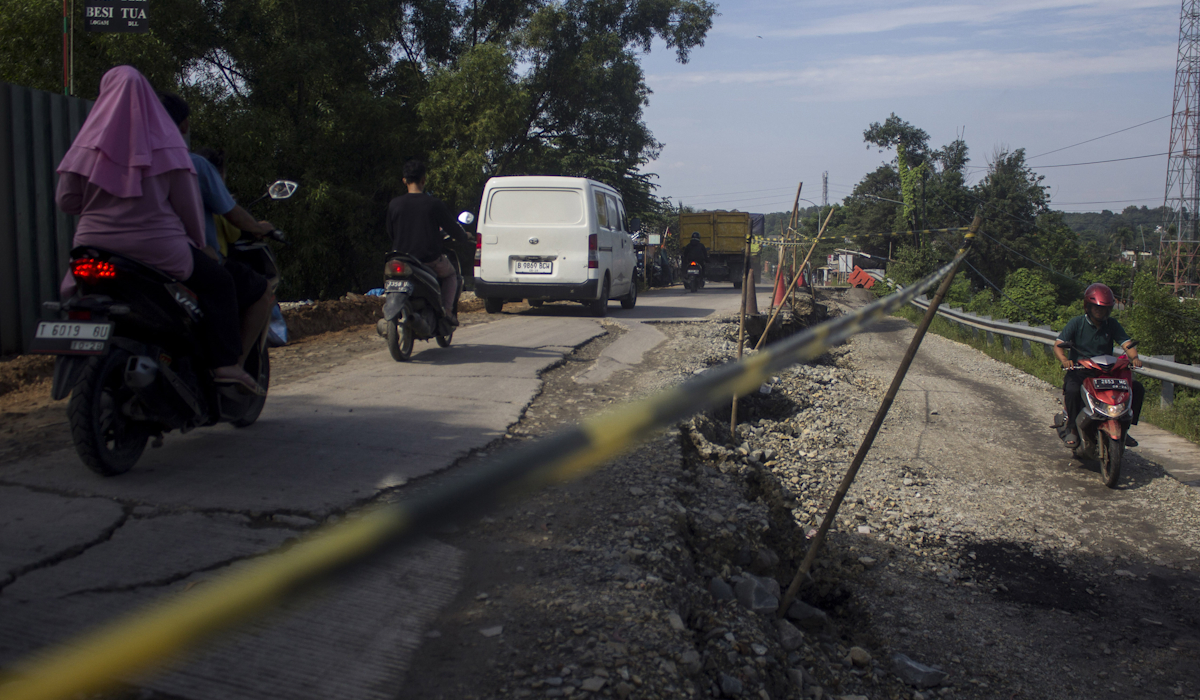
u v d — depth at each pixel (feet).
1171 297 69.36
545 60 95.96
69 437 14.66
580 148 104.88
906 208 141.90
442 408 18.70
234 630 8.03
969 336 57.98
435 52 93.35
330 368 24.03
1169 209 182.39
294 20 71.26
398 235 25.86
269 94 71.10
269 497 11.76
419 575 9.82
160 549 9.75
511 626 8.72
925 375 39.52
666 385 23.06
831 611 14.16
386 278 24.73
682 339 34.17
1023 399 33.12
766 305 54.70
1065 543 17.25
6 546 9.52
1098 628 13.60
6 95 23.06
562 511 12.41
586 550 10.89
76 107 25.52
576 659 8.14
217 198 13.60
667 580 10.46
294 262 68.90
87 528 10.19
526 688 7.62
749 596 11.66
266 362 16.33
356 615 8.69
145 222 11.74
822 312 60.75
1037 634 13.33
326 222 71.72
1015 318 73.36
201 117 64.03
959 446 24.98
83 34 53.06
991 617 13.88
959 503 19.58
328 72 69.82
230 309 13.20
